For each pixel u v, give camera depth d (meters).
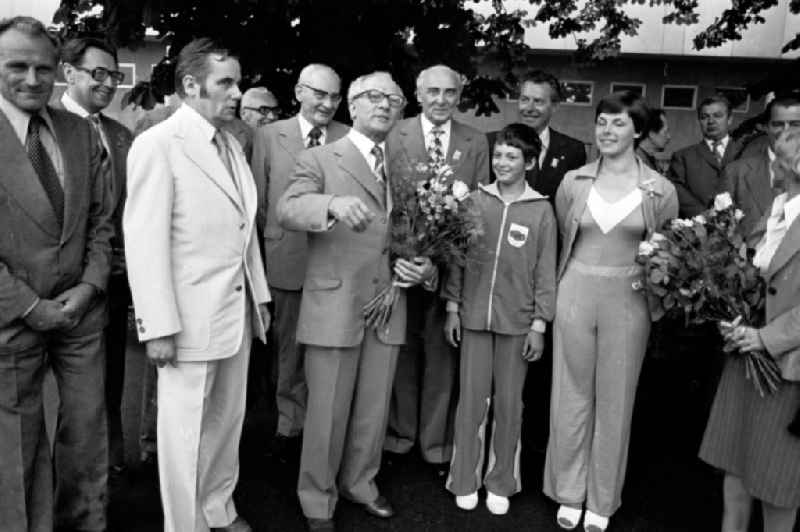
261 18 5.54
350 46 5.57
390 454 3.91
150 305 2.49
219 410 2.85
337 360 2.99
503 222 3.24
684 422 4.65
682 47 11.57
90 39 3.10
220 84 2.63
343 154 2.97
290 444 3.92
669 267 2.77
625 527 3.30
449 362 3.67
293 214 2.82
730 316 2.74
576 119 12.38
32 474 2.62
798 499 2.59
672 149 12.36
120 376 3.41
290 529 3.12
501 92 6.86
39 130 2.55
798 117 3.68
